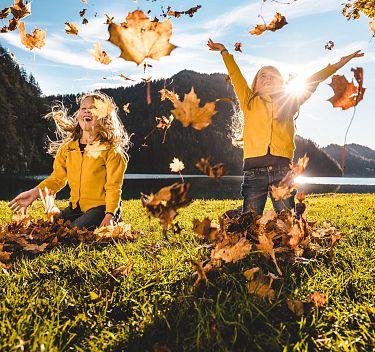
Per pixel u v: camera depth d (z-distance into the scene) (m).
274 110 3.15
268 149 3.15
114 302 1.93
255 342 1.53
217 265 2.16
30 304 1.77
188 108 1.03
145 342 1.57
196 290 1.99
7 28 1.96
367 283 2.17
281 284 2.07
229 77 3.31
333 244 2.92
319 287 2.06
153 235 3.70
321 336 1.61
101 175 3.66
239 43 2.58
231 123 3.54
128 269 2.23
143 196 1.31
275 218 2.70
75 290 2.02
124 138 3.73
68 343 1.54
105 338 1.59
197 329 1.61
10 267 2.44
